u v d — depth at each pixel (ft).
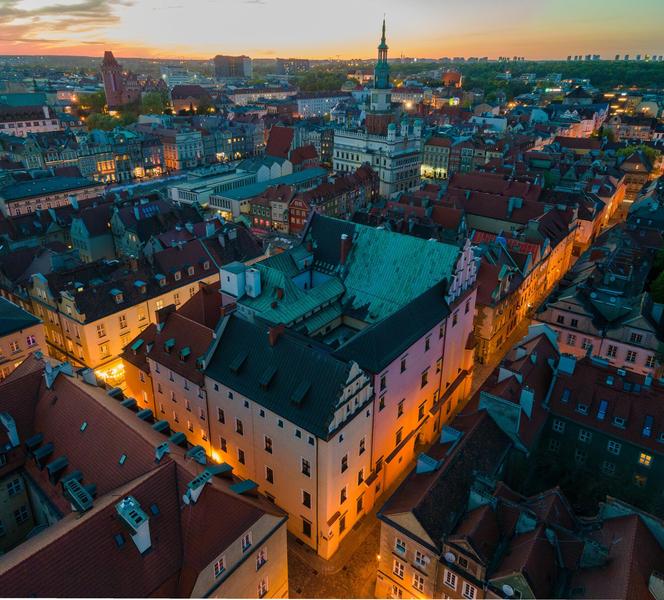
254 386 187.52
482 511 146.41
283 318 225.15
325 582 178.60
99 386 212.02
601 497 179.73
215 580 132.77
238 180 620.49
